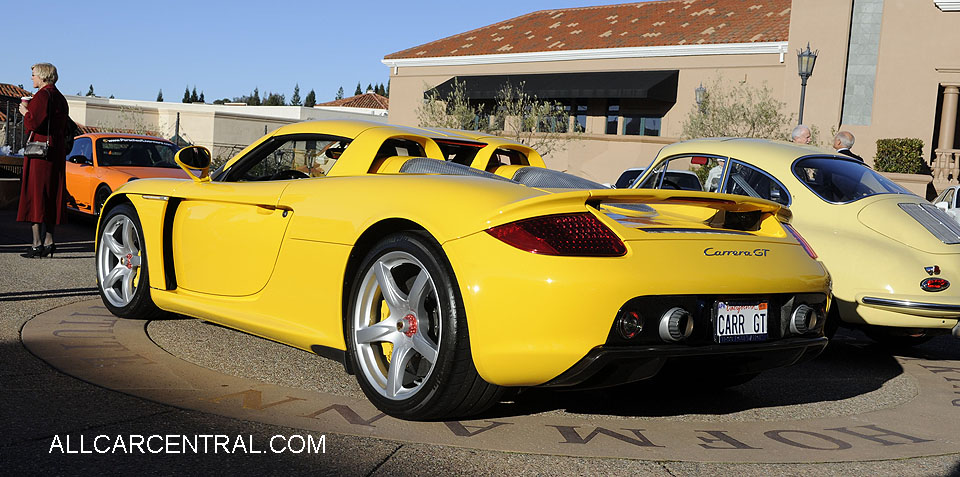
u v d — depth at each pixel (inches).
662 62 1009.5
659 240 119.4
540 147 1031.6
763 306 127.6
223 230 157.4
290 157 162.2
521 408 136.2
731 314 123.3
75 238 354.0
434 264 118.3
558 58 1099.9
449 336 116.2
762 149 217.3
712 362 133.6
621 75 1026.1
